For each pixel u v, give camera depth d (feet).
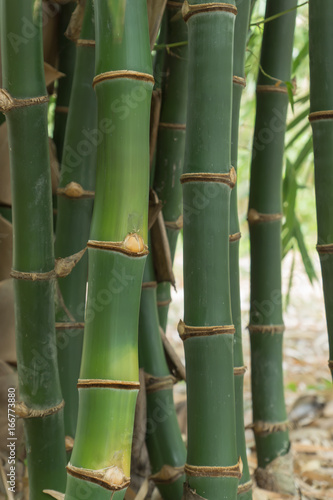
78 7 6.36
